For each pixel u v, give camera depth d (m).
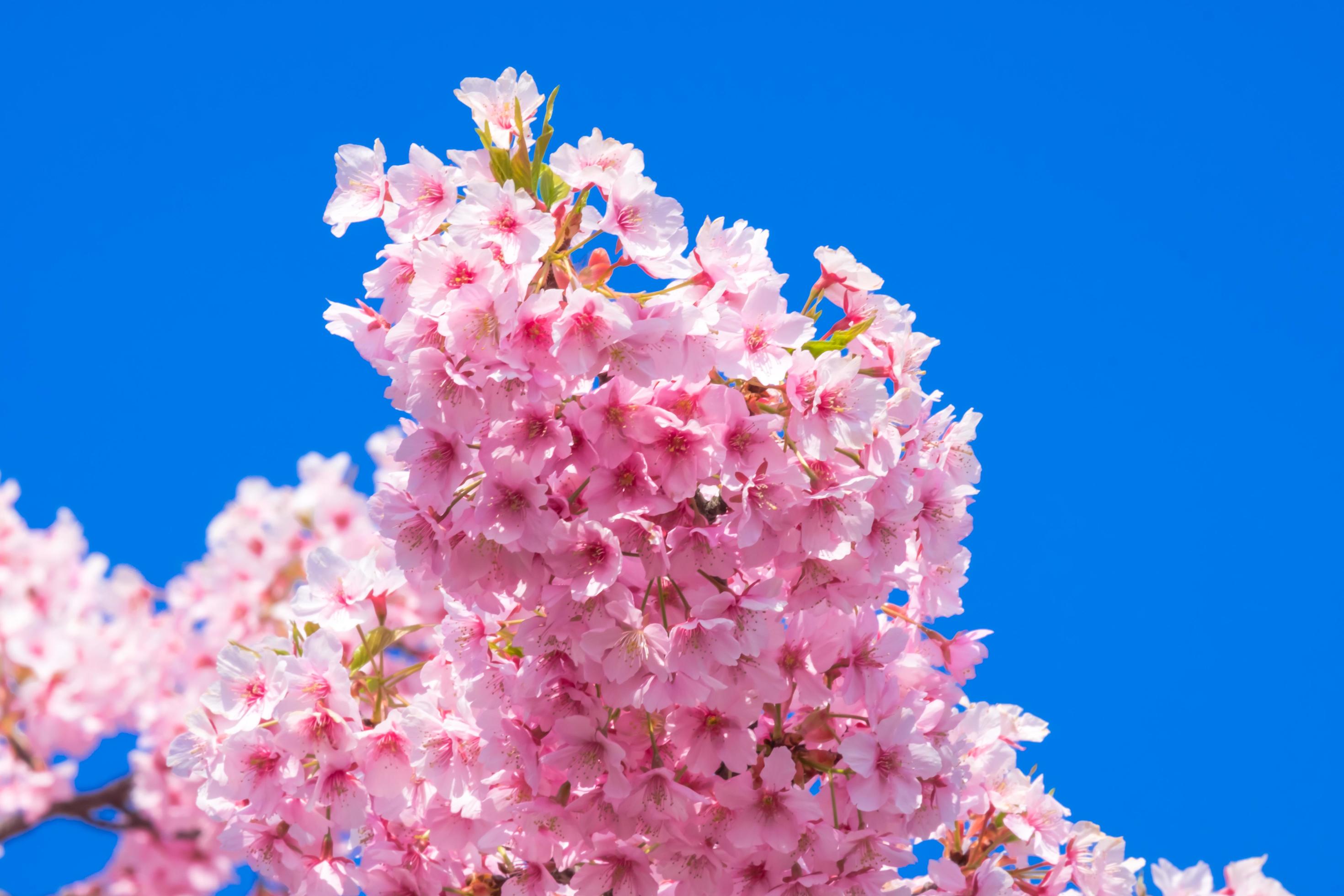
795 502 3.35
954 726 3.87
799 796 3.53
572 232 3.49
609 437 3.28
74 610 8.85
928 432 3.86
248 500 9.04
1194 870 3.63
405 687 7.36
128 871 8.42
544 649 3.46
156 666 8.71
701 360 3.30
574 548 3.35
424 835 4.26
